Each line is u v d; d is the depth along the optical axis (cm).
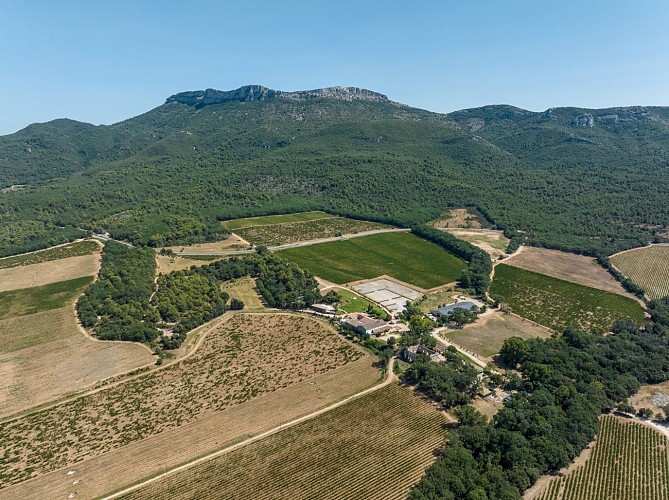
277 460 11694
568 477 11119
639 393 14762
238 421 13412
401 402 14088
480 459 11138
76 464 11844
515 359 16238
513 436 11406
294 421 13300
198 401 14512
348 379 15525
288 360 16938
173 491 10794
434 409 13700
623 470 11350
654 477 11125
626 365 15525
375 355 17062
